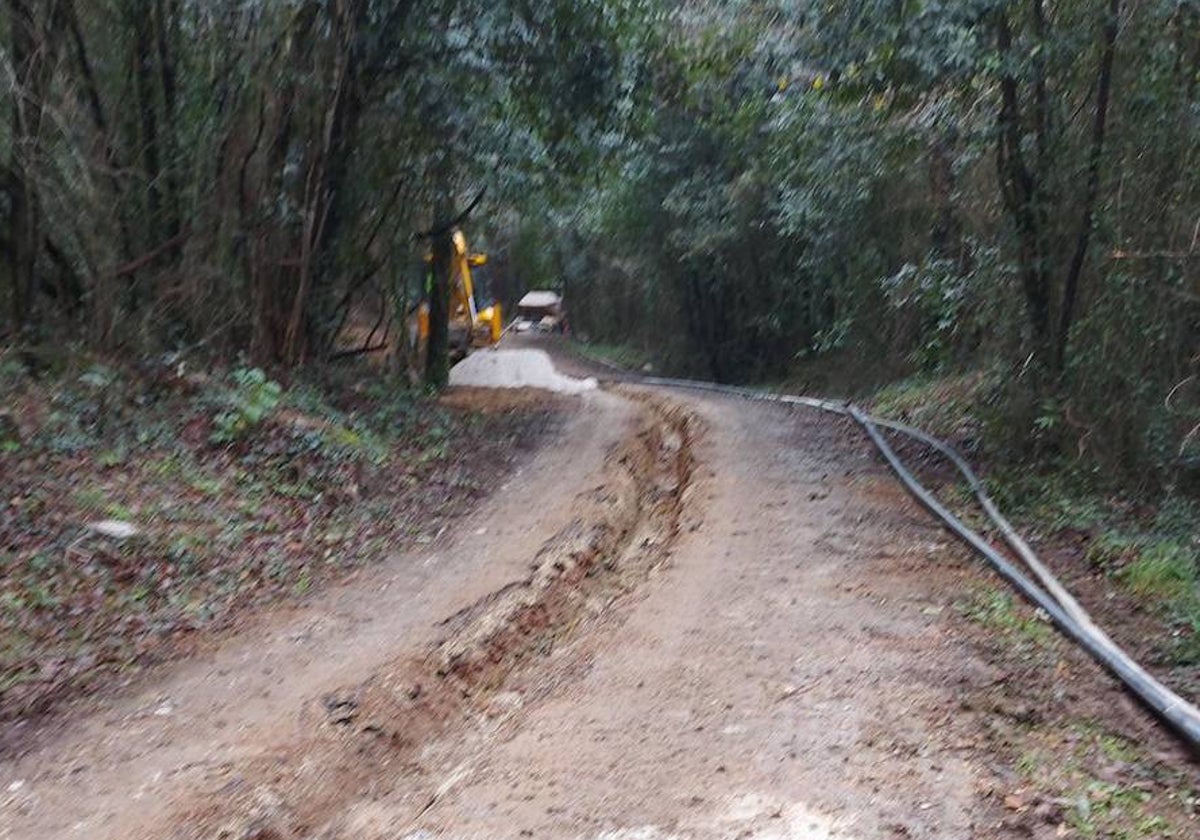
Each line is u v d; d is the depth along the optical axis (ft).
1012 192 46.83
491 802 18.56
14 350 40.19
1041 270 46.03
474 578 32.14
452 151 63.26
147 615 27.73
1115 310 43.60
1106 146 43.60
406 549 35.99
